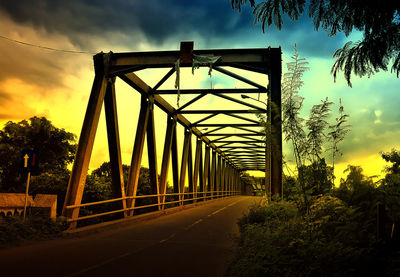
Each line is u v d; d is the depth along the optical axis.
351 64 4.33
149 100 16.80
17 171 30.69
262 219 10.08
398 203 5.00
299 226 5.78
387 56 4.21
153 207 17.53
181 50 14.09
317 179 6.76
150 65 13.98
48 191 25.58
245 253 5.63
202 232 10.79
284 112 6.62
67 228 10.00
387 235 4.28
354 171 6.18
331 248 4.03
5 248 7.14
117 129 13.55
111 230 11.09
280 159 7.48
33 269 5.29
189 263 6.20
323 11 4.27
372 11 3.93
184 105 20.47
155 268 5.71
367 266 3.64
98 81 13.03
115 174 13.18
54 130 32.97
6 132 32.00
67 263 5.80
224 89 18.17
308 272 3.82
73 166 11.54
